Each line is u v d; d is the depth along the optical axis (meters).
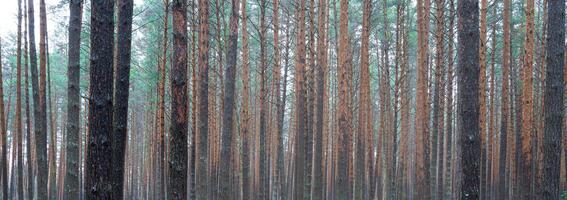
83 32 12.86
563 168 18.08
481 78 12.59
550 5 7.43
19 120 12.18
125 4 6.75
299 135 14.24
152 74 15.76
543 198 7.49
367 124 18.86
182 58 5.96
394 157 17.66
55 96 30.78
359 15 21.59
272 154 25.34
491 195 21.23
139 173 36.72
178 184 5.95
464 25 6.16
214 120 17.42
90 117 4.95
